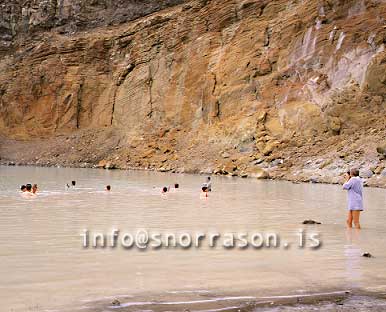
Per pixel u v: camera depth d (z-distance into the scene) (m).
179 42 43.72
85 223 11.95
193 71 40.97
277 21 37.25
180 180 26.48
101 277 7.30
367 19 32.81
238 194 19.39
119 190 20.88
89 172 33.91
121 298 6.43
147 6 51.94
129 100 45.84
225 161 32.12
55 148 46.34
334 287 7.02
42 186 22.66
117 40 50.00
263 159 29.95
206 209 14.88
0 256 8.43
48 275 7.34
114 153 41.94
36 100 52.16
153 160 37.66
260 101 34.50
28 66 53.97
